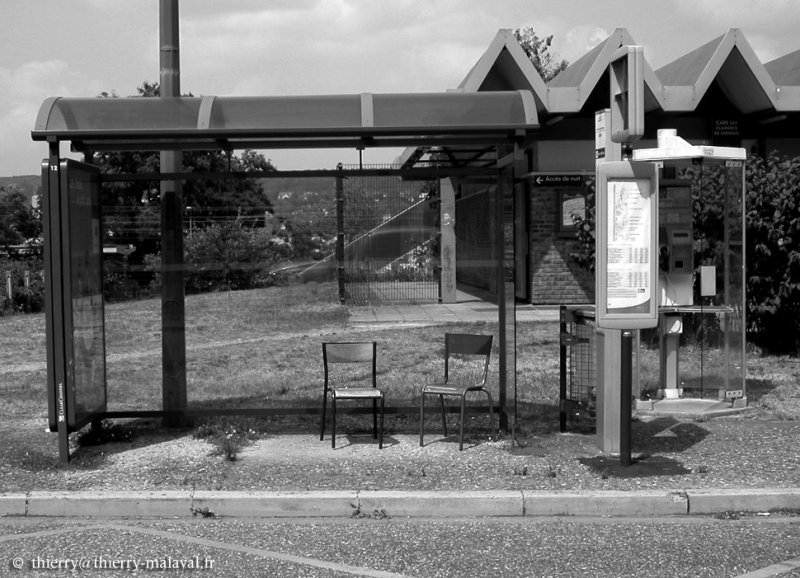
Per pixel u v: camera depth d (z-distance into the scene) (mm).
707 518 6898
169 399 9305
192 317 9555
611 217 7594
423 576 5570
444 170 9219
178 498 7023
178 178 8992
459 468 7805
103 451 8461
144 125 7992
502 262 9078
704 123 20578
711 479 7426
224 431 8984
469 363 12734
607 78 19500
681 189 10273
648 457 8094
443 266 9516
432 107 8258
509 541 6289
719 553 5984
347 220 9555
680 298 10266
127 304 9344
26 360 14594
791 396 10633
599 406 8305
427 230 9523
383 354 13211
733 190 10047
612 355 8141
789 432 8953
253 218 9539
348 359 8773
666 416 9789
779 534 6426
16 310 22797
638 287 7645
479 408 9227
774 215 12812
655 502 6988
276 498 7016
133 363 9414
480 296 9547
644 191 7613
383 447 8570
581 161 20656
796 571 5621
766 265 13117
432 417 9789
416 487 7270
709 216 11195
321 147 9055
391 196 9516
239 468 7855
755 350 13531
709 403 9977
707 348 10461
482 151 13898
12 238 25469
